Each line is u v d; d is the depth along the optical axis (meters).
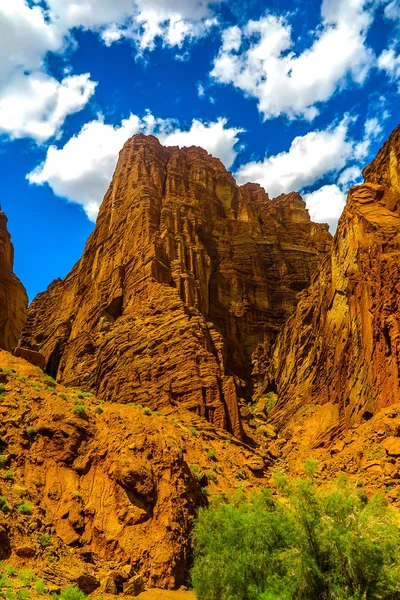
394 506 30.30
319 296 65.00
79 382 63.88
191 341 54.16
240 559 20.16
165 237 73.81
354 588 17.64
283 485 22.34
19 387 29.81
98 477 25.33
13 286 57.09
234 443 45.41
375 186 56.56
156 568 22.23
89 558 21.98
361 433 40.38
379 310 43.94
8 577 18.12
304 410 55.66
